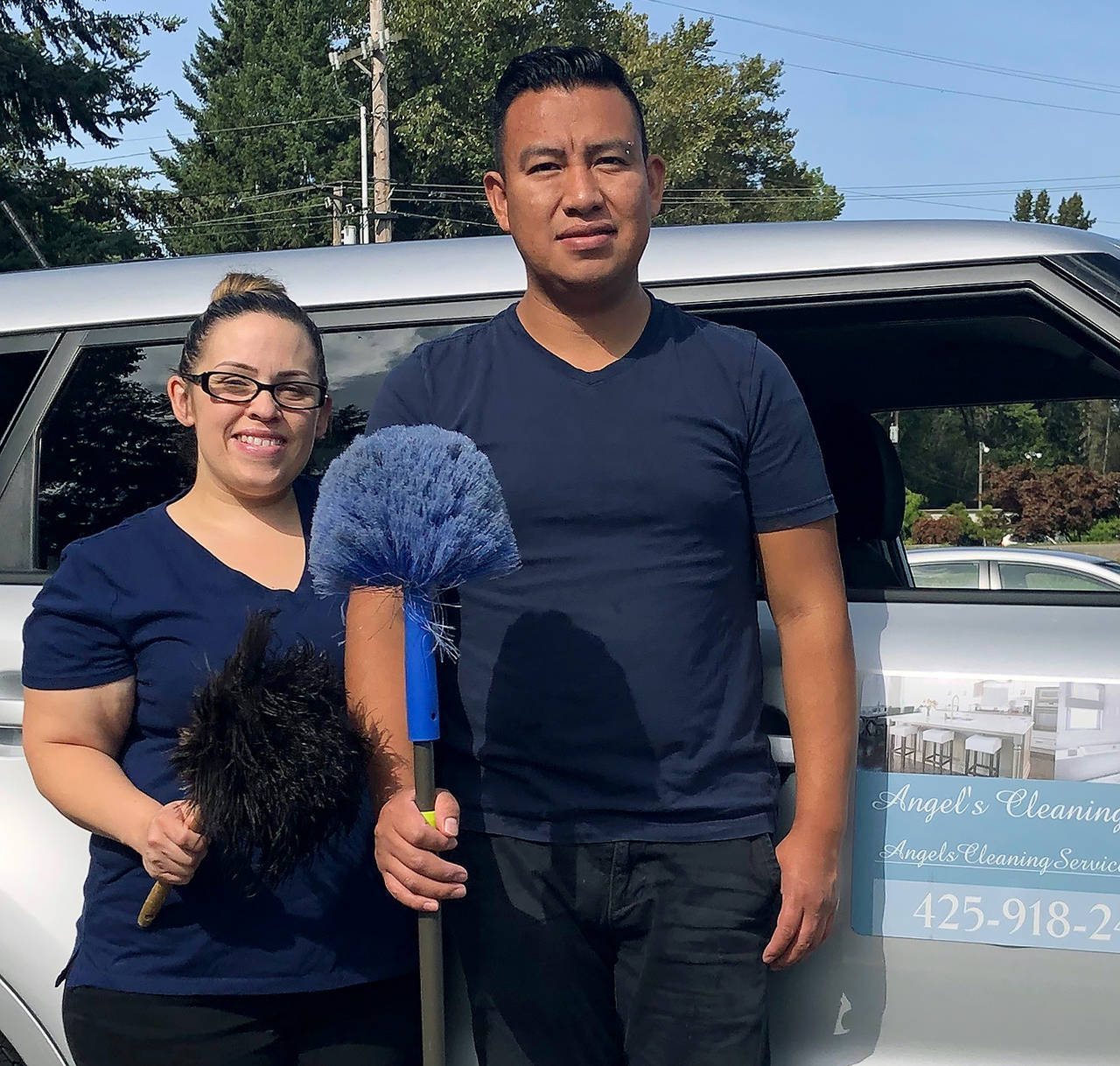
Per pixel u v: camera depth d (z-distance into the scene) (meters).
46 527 2.31
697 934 1.71
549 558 1.73
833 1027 1.96
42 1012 2.12
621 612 1.71
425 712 1.54
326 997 1.74
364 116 27.95
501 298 2.22
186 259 2.42
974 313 2.14
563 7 32.62
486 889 1.77
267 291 1.99
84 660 1.70
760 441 1.75
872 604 2.06
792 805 1.95
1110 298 2.05
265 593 1.76
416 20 31.38
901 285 2.13
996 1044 1.92
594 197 1.70
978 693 1.93
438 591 1.55
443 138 31.11
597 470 1.72
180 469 2.31
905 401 2.33
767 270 2.17
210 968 1.68
